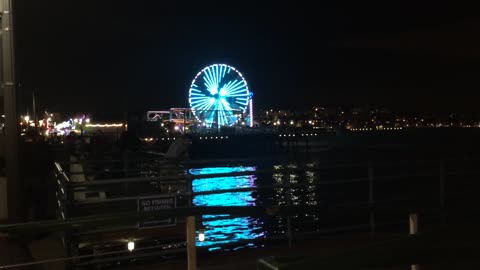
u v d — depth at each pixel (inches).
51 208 494.0
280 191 1120.8
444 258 90.3
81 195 413.1
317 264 77.7
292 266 75.2
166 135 1835.6
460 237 90.7
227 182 1467.8
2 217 394.9
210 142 2859.3
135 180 303.9
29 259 288.8
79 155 655.8
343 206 180.7
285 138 3356.3
